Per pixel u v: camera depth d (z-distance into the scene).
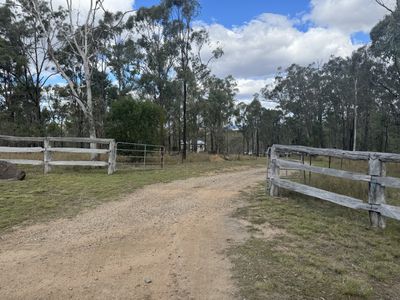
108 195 9.44
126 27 37.25
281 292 3.97
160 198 9.19
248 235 5.89
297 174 13.72
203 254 5.07
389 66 38.31
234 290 4.03
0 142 25.27
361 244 5.52
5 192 9.26
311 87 59.72
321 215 7.08
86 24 21.36
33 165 15.03
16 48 36.88
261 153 83.19
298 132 64.31
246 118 73.19
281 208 7.61
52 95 48.03
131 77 39.81
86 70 21.09
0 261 4.82
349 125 57.41
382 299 3.95
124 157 19.77
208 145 70.44
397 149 49.81
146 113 24.39
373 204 6.38
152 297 3.90
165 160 24.36
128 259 4.92
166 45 37.00
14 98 42.03
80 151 13.95
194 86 40.59
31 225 6.49
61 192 9.58
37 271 4.52
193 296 3.92
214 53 43.00
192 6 34.72
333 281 4.25
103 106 36.50
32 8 28.34
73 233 6.05
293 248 5.28
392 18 27.59
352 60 44.66
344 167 13.68
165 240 5.70
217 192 10.16
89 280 4.29
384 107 47.12
